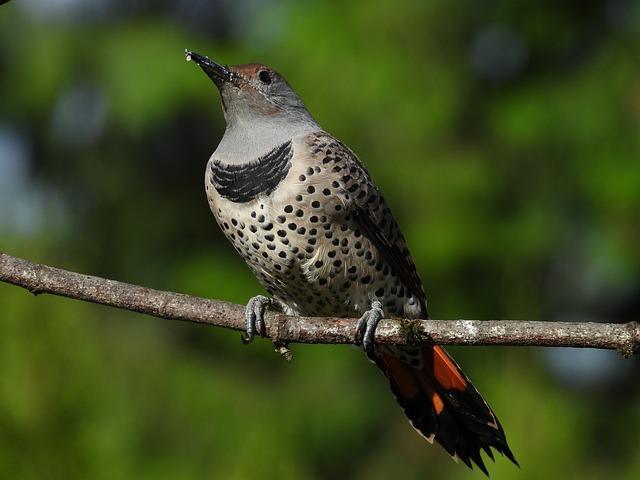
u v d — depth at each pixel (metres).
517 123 13.26
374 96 13.02
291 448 12.62
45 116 14.34
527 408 12.67
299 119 9.12
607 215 13.41
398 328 7.70
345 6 13.43
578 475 12.74
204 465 12.20
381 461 13.25
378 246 8.92
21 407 9.85
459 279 13.32
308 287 8.93
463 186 13.07
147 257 14.55
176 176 14.81
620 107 13.30
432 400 8.88
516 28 13.98
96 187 14.77
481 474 12.54
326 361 13.19
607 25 13.94
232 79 9.06
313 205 8.61
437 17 13.34
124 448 11.76
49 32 14.10
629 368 14.83
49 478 9.91
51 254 12.67
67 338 10.21
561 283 14.40
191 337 13.13
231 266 13.80
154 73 13.43
